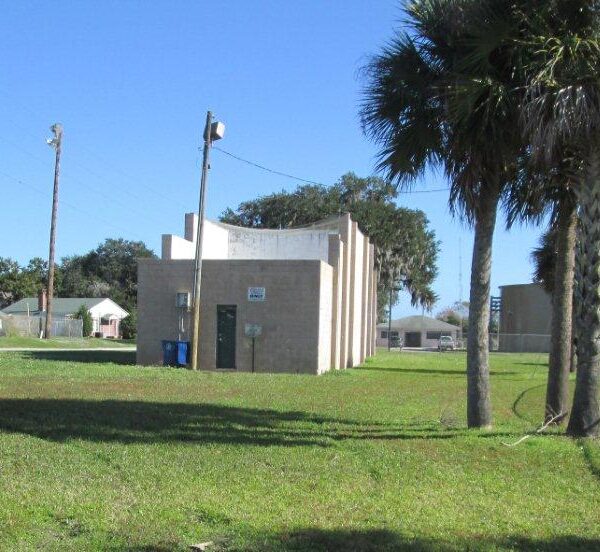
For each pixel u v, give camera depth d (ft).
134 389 64.18
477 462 33.78
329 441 38.09
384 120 42.27
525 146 41.45
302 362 96.78
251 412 49.98
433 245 223.71
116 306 270.05
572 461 34.32
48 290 172.24
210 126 93.35
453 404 60.18
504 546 22.16
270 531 22.75
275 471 30.81
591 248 39.22
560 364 47.44
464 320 397.60
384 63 42.04
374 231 207.82
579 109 34.96
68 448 34.04
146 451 33.88
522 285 253.44
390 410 54.29
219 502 25.62
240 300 98.63
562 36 36.94
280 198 218.18
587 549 22.31
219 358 98.94
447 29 40.83
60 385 65.16
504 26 37.45
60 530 22.36
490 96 37.93
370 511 25.40
